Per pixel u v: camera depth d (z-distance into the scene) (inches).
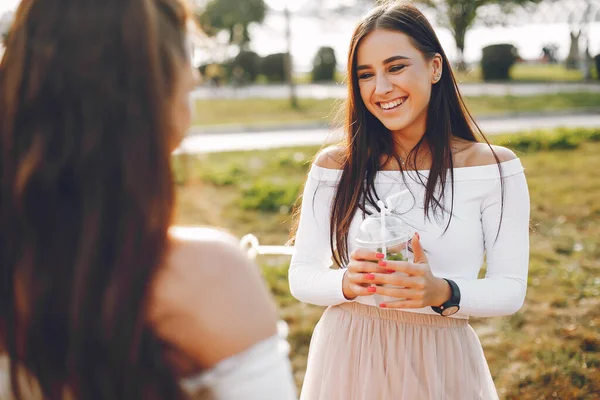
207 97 924.0
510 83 942.4
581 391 129.4
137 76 35.4
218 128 603.2
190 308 36.5
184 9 39.4
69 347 34.5
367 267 66.0
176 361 36.6
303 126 612.4
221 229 41.9
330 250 84.0
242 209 290.5
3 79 36.3
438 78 79.8
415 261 68.3
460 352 74.7
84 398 35.0
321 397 78.4
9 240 35.8
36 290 34.8
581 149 400.8
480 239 76.9
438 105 80.2
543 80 970.1
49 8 36.2
